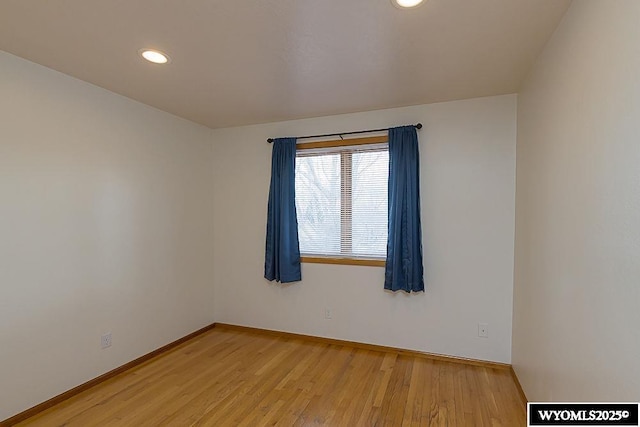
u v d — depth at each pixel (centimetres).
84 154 248
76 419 211
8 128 203
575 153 148
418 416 213
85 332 248
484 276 283
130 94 274
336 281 334
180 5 154
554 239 174
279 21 167
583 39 140
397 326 312
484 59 211
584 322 138
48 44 191
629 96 105
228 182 383
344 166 337
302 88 260
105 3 152
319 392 243
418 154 298
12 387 205
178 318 339
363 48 197
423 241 302
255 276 372
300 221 354
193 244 360
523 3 153
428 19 166
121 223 278
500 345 280
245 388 249
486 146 281
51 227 226
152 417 213
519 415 214
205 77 239
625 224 107
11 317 205
